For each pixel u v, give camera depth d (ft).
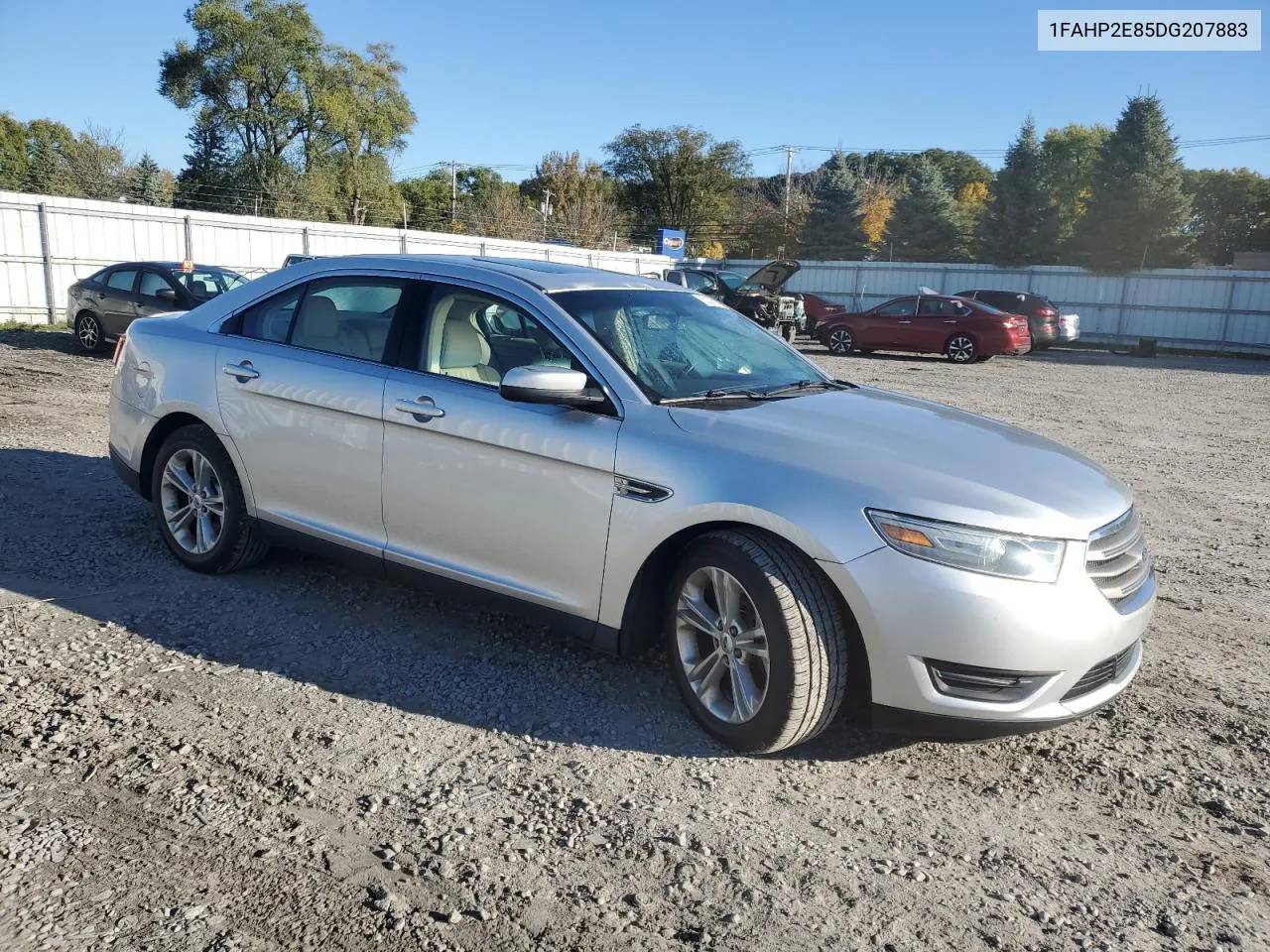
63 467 22.38
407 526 13.10
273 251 78.69
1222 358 95.61
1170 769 11.05
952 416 13.17
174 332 15.96
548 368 11.52
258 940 7.47
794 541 10.21
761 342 14.80
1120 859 9.25
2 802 9.09
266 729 10.78
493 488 12.19
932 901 8.42
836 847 9.18
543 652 13.30
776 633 10.19
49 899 7.79
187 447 15.37
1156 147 122.01
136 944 7.34
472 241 94.02
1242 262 157.38
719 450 10.89
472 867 8.53
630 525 11.14
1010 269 112.27
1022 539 9.89
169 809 9.14
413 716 11.32
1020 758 11.17
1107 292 108.27
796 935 7.88
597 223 167.73
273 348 14.69
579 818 9.40
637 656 13.08
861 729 11.67
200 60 136.36
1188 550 21.11
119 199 138.92
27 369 40.52
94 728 10.56
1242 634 15.74
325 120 144.87
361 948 7.45
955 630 9.74
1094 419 42.83
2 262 61.82
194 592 14.79
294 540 14.47
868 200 208.95
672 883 8.48
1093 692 10.59
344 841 8.81
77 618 13.52
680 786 10.11
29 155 164.55
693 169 188.44
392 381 13.16
